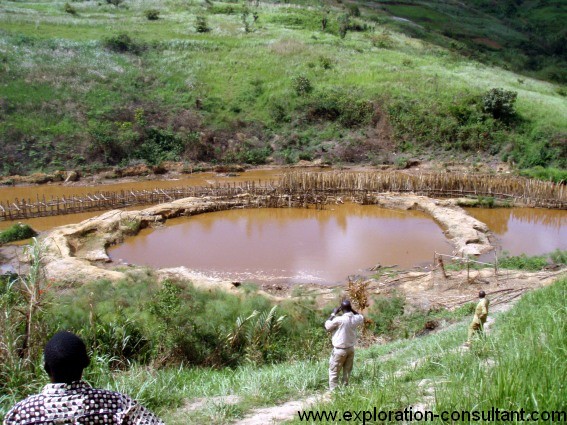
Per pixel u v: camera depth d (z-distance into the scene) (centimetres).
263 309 1491
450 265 2231
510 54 8194
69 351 284
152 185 4000
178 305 1347
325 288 2009
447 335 1262
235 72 5691
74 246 2505
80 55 5459
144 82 5312
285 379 926
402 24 8381
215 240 2720
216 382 980
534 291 1434
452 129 4797
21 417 271
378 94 5250
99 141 4369
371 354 1243
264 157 4781
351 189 3559
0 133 4209
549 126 4650
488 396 434
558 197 3362
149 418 286
